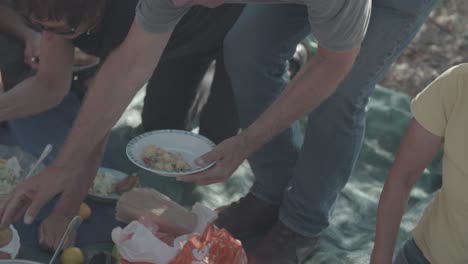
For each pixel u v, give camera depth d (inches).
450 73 68.8
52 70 85.9
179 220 91.8
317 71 73.5
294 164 100.8
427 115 70.0
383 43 82.5
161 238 86.4
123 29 81.8
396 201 75.0
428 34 187.0
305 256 100.3
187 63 111.8
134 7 80.2
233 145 77.5
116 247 89.4
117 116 74.4
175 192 112.1
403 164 73.5
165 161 93.8
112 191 106.0
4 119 88.5
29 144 113.0
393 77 169.9
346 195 115.6
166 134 98.9
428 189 118.3
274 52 91.7
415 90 166.6
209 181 78.7
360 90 85.3
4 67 109.2
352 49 69.8
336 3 65.0
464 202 71.2
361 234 108.4
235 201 108.9
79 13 71.4
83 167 92.8
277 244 98.3
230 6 95.7
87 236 99.7
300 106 75.5
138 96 131.1
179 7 67.2
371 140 126.2
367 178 120.7
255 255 97.9
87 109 72.8
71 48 85.0
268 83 93.7
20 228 98.3
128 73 72.1
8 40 107.3
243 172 117.9
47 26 72.7
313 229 98.3
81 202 95.9
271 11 89.0
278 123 76.6
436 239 75.0
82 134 73.2
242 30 92.5
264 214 103.9
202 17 93.6
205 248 78.6
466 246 73.2
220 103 113.3
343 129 88.4
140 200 94.7
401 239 106.0
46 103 89.1
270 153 98.9
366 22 68.9
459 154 69.6
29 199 76.6
